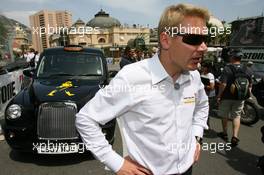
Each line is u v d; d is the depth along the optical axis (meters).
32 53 14.20
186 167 1.65
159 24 1.48
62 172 3.93
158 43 1.51
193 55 1.42
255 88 6.38
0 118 6.41
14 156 4.47
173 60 1.44
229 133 5.87
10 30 10.16
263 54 11.05
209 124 6.53
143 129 1.49
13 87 7.77
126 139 1.56
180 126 1.54
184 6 1.40
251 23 11.78
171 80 1.46
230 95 5.01
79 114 1.54
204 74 6.29
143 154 1.53
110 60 38.59
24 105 4.08
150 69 1.45
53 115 3.95
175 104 1.50
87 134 1.51
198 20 1.41
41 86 4.58
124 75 1.45
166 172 1.55
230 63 5.20
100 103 1.50
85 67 5.51
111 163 1.52
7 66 9.54
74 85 4.65
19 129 3.97
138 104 1.46
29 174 3.86
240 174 3.92
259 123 6.68
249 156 4.59
